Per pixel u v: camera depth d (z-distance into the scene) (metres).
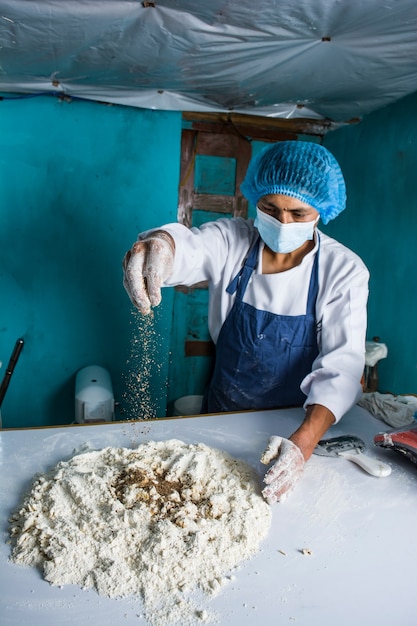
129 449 1.08
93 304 2.49
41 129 2.28
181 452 1.05
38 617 0.67
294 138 2.78
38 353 2.46
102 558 0.77
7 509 0.90
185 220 2.67
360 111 2.41
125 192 2.43
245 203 2.73
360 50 1.64
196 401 2.74
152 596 0.71
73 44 1.62
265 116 2.51
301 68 1.82
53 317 2.45
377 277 2.39
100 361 2.56
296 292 1.39
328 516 0.92
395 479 1.05
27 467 1.04
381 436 1.12
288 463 0.97
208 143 2.62
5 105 2.21
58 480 0.94
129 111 2.37
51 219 2.36
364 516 0.92
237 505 0.90
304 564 0.79
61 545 0.78
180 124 2.44
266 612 0.70
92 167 2.37
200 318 2.77
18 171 2.28
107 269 2.47
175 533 0.81
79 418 2.21
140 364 2.62
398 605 0.72
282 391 1.48
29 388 2.49
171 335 2.74
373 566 0.80
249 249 1.48
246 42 1.59
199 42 1.59
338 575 0.77
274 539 0.85
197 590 0.73
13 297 2.38
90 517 0.84
